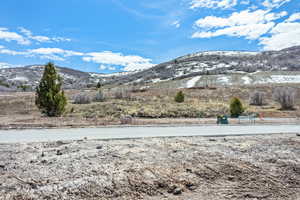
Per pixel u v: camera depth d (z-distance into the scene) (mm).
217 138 8570
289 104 24562
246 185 4301
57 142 7332
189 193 3965
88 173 4387
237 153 6133
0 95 36625
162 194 3895
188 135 9219
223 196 3879
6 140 7859
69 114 18234
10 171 4496
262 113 21141
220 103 25578
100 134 9359
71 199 3549
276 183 4426
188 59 141000
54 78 16953
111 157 5414
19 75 169125
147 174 4449
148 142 7465
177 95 26969
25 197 3516
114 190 3861
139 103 24141
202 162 5250
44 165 4848
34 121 13383
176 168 4836
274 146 7098
